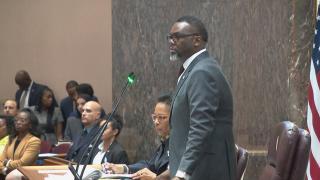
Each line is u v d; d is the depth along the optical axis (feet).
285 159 24.66
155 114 36.40
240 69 48.21
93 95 66.13
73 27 75.15
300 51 44.88
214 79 25.34
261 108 46.96
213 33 49.62
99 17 73.15
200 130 24.75
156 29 54.03
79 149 47.37
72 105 69.46
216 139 25.59
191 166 24.71
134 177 33.99
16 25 79.66
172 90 52.95
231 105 26.22
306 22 44.62
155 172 36.52
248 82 47.73
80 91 63.62
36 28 78.23
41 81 77.87
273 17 46.24
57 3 76.28
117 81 56.29
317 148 37.65
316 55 38.60
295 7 44.93
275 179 24.93
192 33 26.18
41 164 52.42
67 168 36.58
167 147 36.27
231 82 48.57
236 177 28.30
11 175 43.01
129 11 55.47
